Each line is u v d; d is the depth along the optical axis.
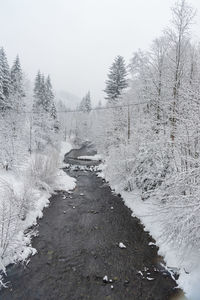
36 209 11.41
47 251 8.31
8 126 22.00
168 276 6.88
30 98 31.59
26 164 18.06
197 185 6.65
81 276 6.98
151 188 11.64
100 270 7.29
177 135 8.46
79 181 19.67
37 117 29.62
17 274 6.94
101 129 30.50
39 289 6.38
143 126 12.59
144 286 6.54
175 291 6.26
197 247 6.73
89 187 17.64
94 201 14.18
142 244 8.88
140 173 12.70
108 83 27.80
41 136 30.22
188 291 6.08
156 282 6.67
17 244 7.68
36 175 14.27
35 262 7.60
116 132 19.97
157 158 11.05
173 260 7.35
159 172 10.73
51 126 35.31
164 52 11.44
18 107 25.72
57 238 9.32
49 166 15.62
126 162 14.30
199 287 6.02
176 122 8.94
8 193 9.36
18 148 19.08
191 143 7.43
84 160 34.03
